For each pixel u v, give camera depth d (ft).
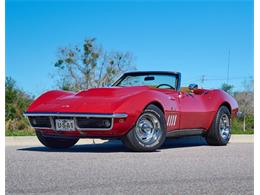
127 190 10.52
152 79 24.02
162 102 20.47
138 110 19.02
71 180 11.80
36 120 20.47
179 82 23.26
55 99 20.88
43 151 19.90
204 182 11.70
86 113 18.75
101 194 10.05
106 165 14.76
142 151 19.83
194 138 29.43
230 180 12.05
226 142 25.39
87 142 27.14
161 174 13.01
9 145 24.71
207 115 24.21
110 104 18.95
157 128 20.07
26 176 12.39
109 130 18.79
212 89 25.67
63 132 19.60
